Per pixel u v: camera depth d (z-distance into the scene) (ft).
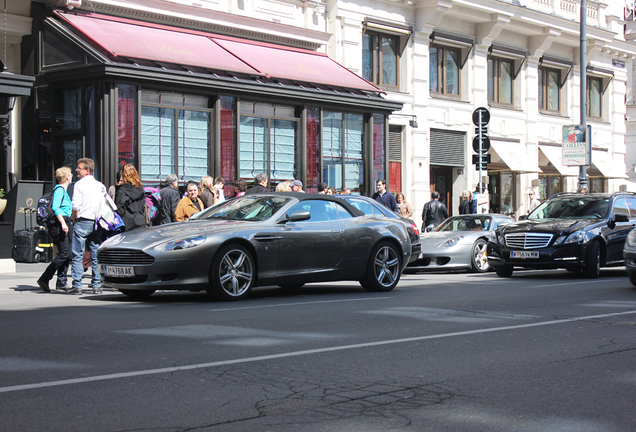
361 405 14.33
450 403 14.58
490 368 17.71
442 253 49.34
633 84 129.59
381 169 70.79
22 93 44.62
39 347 19.84
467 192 63.36
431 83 82.23
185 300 31.04
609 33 104.53
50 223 33.91
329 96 64.28
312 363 18.02
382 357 18.81
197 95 56.13
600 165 107.45
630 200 49.01
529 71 94.48
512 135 91.86
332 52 71.46
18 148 53.57
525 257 43.60
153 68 51.65
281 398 14.78
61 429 12.66
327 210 34.19
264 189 46.16
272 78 60.13
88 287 35.24
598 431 12.91
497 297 32.78
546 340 21.48
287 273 31.78
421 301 31.07
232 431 12.64
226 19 62.08
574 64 102.58
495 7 84.28
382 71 76.69
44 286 34.63
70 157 51.90
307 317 25.66
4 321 24.53
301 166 63.36
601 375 17.12
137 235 30.25
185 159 55.42
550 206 48.91
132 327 23.21
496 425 13.17
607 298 32.42
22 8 52.31
